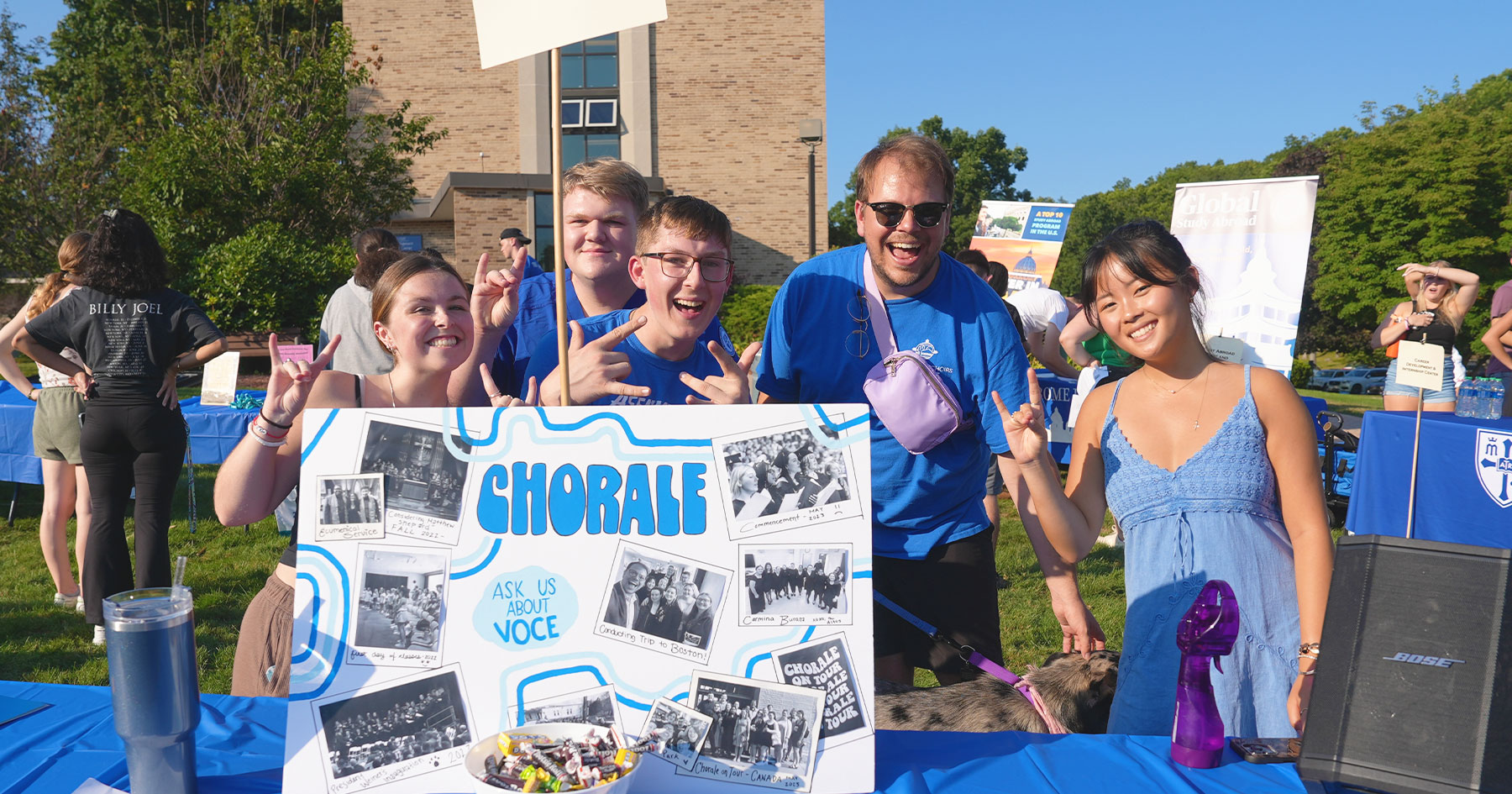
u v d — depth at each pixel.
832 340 2.45
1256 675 1.86
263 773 1.38
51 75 27.41
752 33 21.48
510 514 1.32
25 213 19.06
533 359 2.25
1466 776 1.21
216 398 6.38
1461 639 1.28
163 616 1.23
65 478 4.79
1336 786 1.31
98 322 3.79
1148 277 1.93
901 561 2.52
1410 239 30.19
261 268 15.02
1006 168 58.53
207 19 20.45
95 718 1.53
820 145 21.67
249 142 16.95
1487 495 4.16
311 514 1.31
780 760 1.28
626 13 1.42
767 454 1.33
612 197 2.51
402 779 1.25
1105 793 1.32
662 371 2.18
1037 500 1.99
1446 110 31.55
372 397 2.02
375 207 17.88
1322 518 1.90
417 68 21.50
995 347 2.38
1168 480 1.98
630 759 1.20
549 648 1.29
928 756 1.44
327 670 1.28
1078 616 2.28
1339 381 27.77
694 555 1.31
